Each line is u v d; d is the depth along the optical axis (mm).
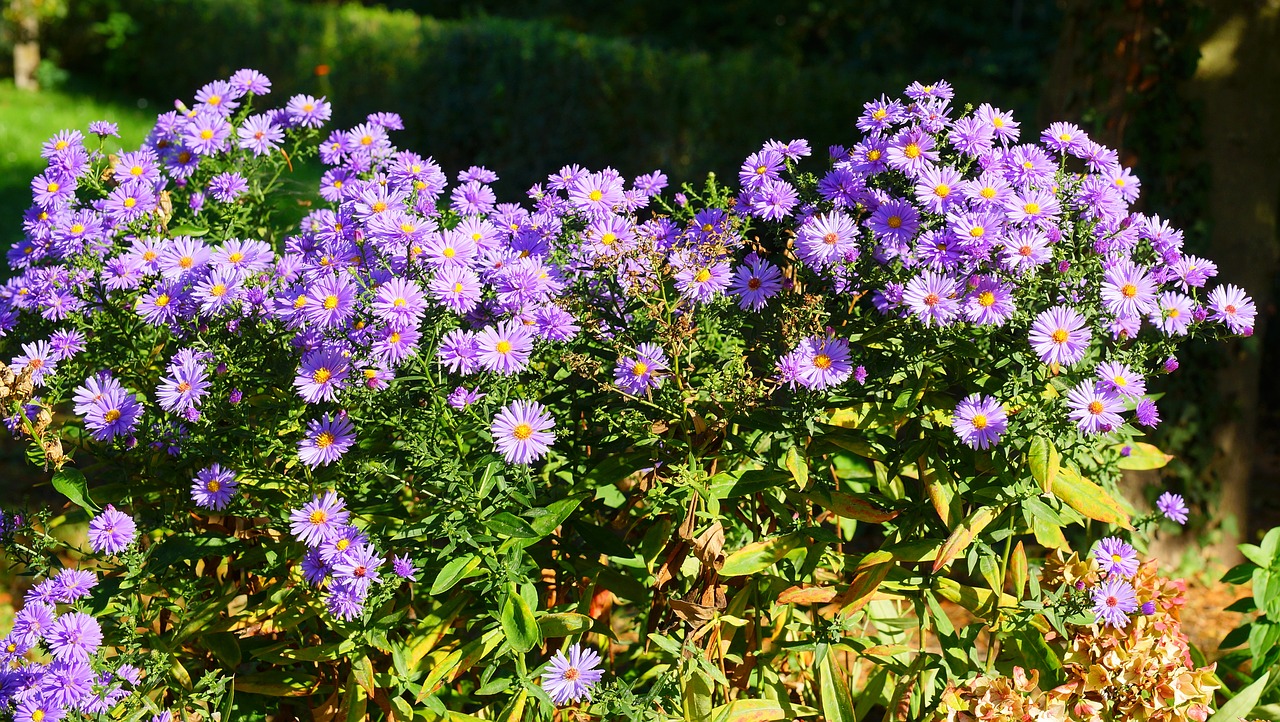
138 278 2562
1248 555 3025
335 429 2244
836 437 2381
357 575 2176
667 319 2287
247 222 2936
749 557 2340
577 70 9297
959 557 2426
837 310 2410
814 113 8320
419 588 2475
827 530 2469
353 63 11445
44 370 2506
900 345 2393
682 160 8828
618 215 2590
